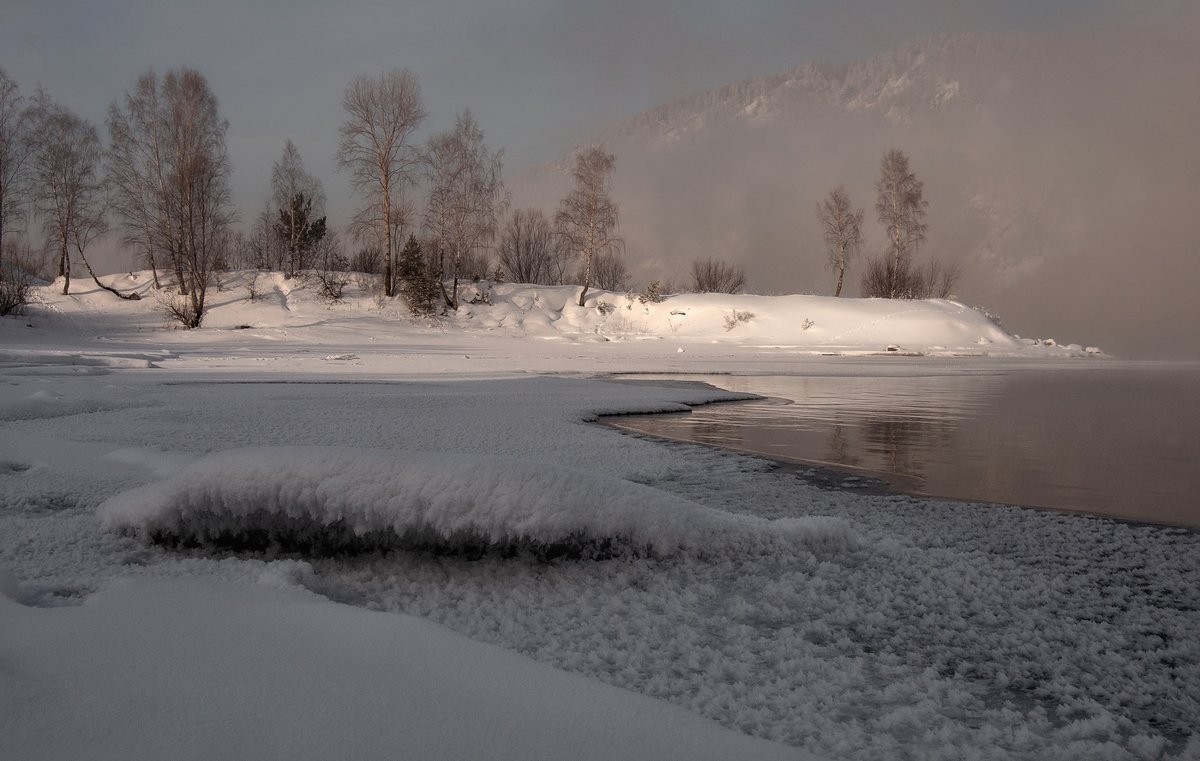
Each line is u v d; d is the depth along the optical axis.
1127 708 1.77
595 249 38.12
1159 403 11.05
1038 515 3.97
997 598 2.52
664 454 5.74
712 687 1.76
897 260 45.97
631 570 2.63
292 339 29.34
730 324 35.66
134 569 2.45
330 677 1.57
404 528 2.60
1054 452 6.44
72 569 2.45
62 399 7.82
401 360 19.64
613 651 1.94
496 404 9.20
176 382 12.21
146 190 32.38
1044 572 2.88
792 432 7.58
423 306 34.12
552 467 2.80
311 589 2.31
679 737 1.40
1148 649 2.13
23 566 2.46
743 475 5.08
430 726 1.38
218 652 1.68
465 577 2.54
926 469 5.57
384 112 34.38
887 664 1.97
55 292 35.69
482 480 2.62
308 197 43.38
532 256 51.75
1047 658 2.04
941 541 3.33
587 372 16.42
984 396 12.09
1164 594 2.65
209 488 2.69
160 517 2.74
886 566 2.86
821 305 37.38
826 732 1.55
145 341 27.42
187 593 2.11
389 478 2.64
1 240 31.22
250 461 2.73
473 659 1.68
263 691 1.49
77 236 36.56
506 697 1.51
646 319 36.75
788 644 2.06
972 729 1.61
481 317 35.31
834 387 13.72
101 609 1.95
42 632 1.77
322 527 2.69
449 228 36.31
